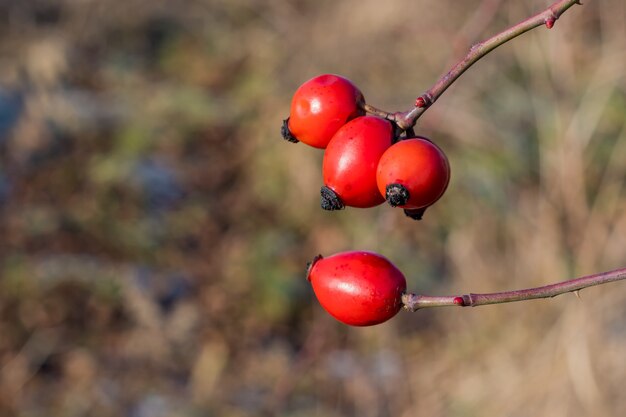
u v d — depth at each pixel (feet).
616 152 28.32
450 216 30.73
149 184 34.83
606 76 29.60
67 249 30.76
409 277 29.81
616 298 24.52
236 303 29.78
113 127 38.04
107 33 45.39
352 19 38.24
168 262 31.32
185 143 38.06
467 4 35.94
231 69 42.91
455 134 32.37
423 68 35.37
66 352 27.43
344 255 9.74
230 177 36.45
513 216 28.71
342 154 9.47
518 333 25.44
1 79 39.70
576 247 26.86
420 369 26.40
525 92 32.22
